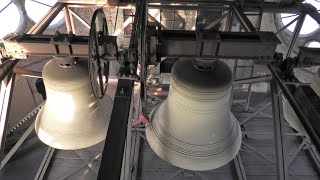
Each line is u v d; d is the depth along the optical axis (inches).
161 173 243.9
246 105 311.3
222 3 193.6
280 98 126.7
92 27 94.0
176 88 106.0
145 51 98.5
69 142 123.0
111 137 82.3
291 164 257.4
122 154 77.9
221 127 118.6
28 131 159.5
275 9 184.4
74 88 114.7
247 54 106.9
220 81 102.5
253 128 291.1
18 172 332.2
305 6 180.2
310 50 114.3
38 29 140.7
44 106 136.3
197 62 103.8
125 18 336.5
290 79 117.0
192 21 331.3
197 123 113.0
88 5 183.5
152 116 135.3
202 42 101.9
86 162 258.7
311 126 89.7
